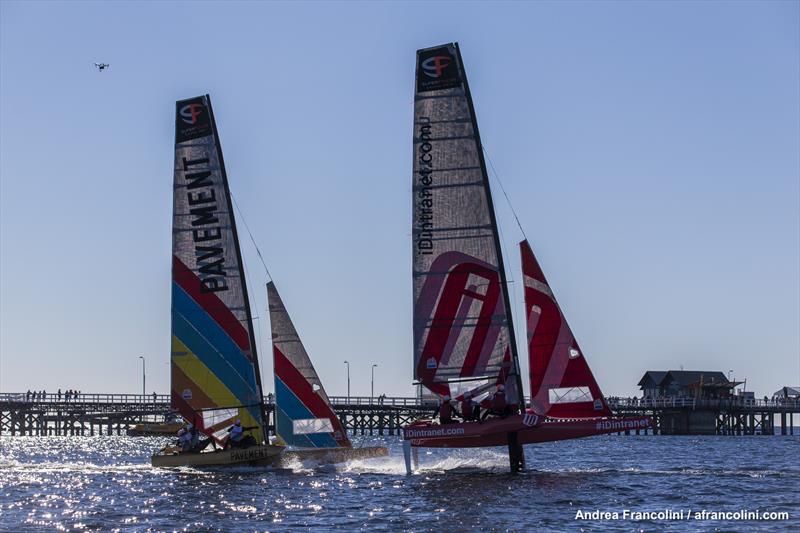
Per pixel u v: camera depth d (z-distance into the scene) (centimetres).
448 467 5659
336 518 3941
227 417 5681
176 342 5691
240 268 5656
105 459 8325
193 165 5672
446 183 4838
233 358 5650
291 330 5909
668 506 4128
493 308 4809
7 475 5772
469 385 4847
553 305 4831
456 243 4834
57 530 3803
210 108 5666
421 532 3641
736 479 5109
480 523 3772
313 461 5747
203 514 4116
